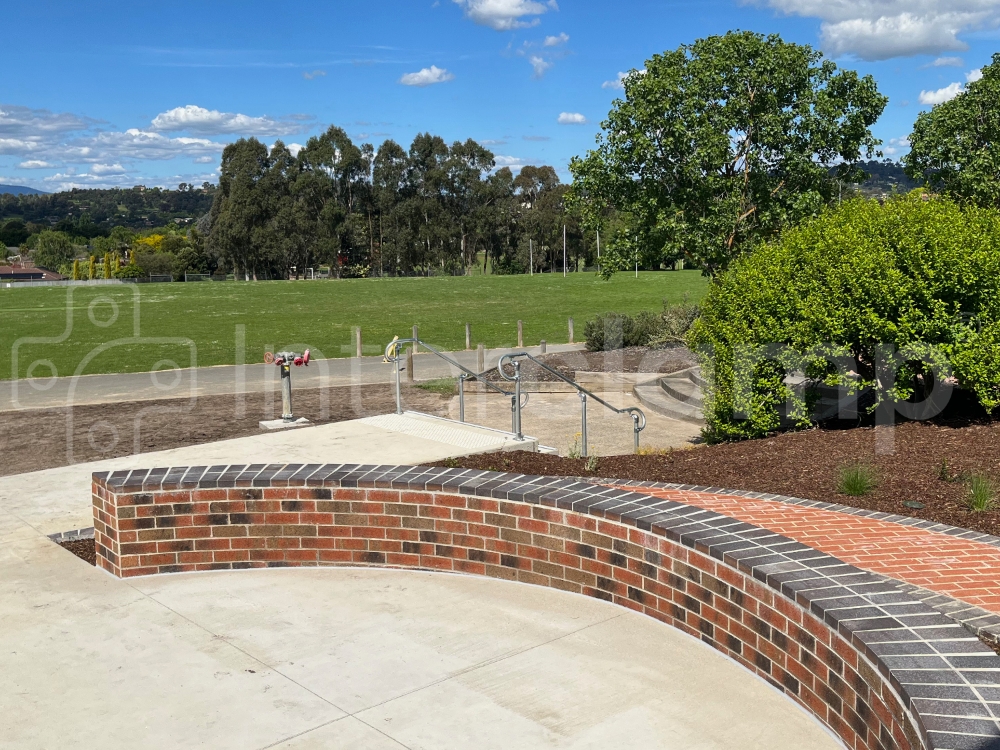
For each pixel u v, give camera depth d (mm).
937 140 20891
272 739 3926
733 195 20156
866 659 3457
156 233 165000
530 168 122625
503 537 5691
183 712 4176
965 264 9758
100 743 3912
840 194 21578
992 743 2717
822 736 3818
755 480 8391
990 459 8367
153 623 5207
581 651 4703
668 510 5262
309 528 6035
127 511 5922
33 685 4457
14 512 7578
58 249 166375
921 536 6402
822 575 4215
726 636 4578
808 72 20266
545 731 3949
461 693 4312
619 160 20750
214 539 6035
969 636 3521
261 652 4801
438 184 108188
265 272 105312
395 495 5926
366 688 4379
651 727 3959
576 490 5676
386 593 5570
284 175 106000
